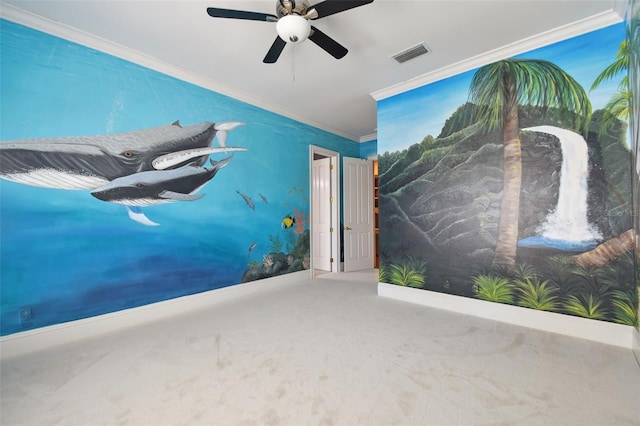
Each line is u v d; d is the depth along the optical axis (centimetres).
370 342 222
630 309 211
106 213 253
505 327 251
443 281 305
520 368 184
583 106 230
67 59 232
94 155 246
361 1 167
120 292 260
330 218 521
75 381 171
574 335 231
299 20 175
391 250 347
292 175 430
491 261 275
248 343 221
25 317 213
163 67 286
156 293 283
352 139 558
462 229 293
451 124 300
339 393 159
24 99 214
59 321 227
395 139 344
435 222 311
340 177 527
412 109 329
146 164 277
